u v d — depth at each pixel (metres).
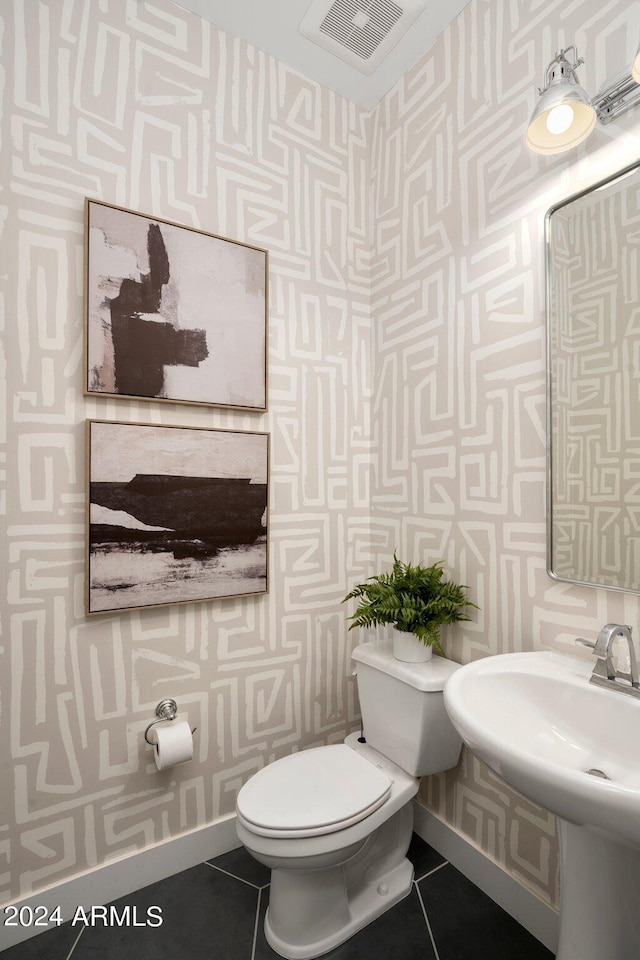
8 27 1.41
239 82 1.79
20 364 1.40
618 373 1.22
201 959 1.32
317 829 1.22
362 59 1.88
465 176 1.66
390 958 1.32
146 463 1.56
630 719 1.03
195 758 1.67
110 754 1.52
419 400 1.84
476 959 1.31
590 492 1.27
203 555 1.66
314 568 1.94
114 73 1.56
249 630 1.78
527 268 1.45
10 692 1.38
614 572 1.21
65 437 1.46
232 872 1.62
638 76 1.07
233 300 1.74
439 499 1.75
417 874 1.61
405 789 1.46
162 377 1.59
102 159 1.53
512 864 1.46
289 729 1.87
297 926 1.32
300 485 1.91
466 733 0.95
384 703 1.61
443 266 1.74
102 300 1.49
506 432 1.50
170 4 1.66
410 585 1.60
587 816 0.77
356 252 2.08
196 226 1.69
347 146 2.06
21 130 1.41
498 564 1.52
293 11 1.68
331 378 2.00
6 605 1.38
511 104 1.49
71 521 1.46
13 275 1.39
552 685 1.16
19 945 1.36
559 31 1.35
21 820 1.39
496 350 1.54
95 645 1.50
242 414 1.78
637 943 1.00
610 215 1.23
